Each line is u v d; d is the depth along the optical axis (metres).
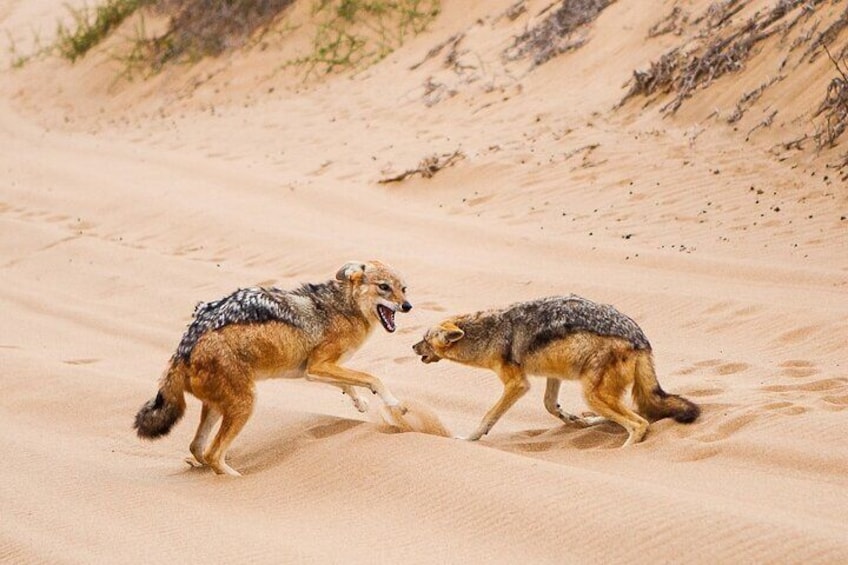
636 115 81.38
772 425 36.25
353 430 38.38
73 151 106.69
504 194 75.56
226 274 67.25
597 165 75.50
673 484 32.84
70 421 45.53
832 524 28.53
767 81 75.44
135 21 134.50
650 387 37.91
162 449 42.00
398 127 94.06
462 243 68.00
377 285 39.91
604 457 35.88
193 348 37.12
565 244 64.25
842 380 41.25
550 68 94.06
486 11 109.12
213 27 126.38
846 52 72.25
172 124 111.50
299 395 47.66
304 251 69.44
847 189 64.38
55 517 33.91
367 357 51.75
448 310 56.94
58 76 131.75
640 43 89.88
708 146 73.81
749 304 50.91
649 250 61.25
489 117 90.00
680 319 51.41
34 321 62.66
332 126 98.31
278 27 122.12
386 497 33.62
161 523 33.00
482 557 29.31
